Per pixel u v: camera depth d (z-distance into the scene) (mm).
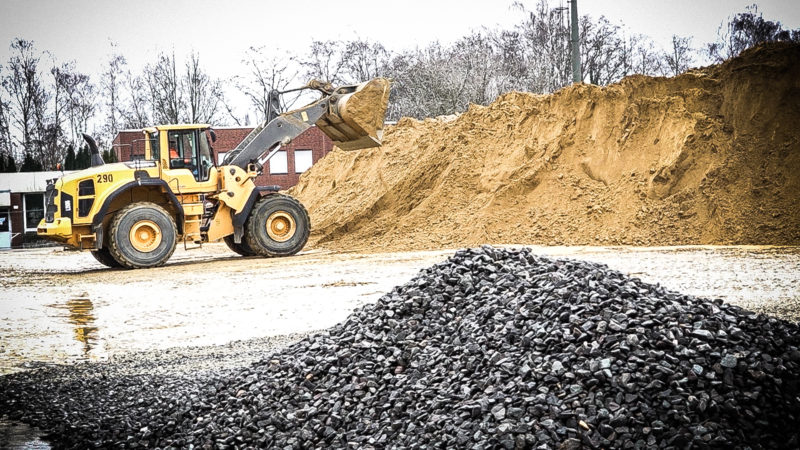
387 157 31219
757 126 21859
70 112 63500
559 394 5125
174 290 15656
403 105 53156
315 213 31359
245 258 23203
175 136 22516
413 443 5184
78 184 21203
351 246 24547
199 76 58312
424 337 6555
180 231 22688
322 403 6027
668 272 13805
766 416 4926
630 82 24516
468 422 5117
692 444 4648
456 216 24250
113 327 11508
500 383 5449
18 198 50781
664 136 22891
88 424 6629
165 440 6117
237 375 6988
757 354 5320
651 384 5039
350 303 12445
